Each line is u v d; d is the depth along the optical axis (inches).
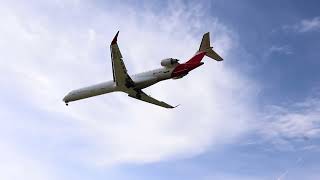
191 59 2155.5
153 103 2406.5
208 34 2182.6
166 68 2128.4
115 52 1963.6
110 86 2301.9
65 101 2431.1
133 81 2142.0
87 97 2399.1
